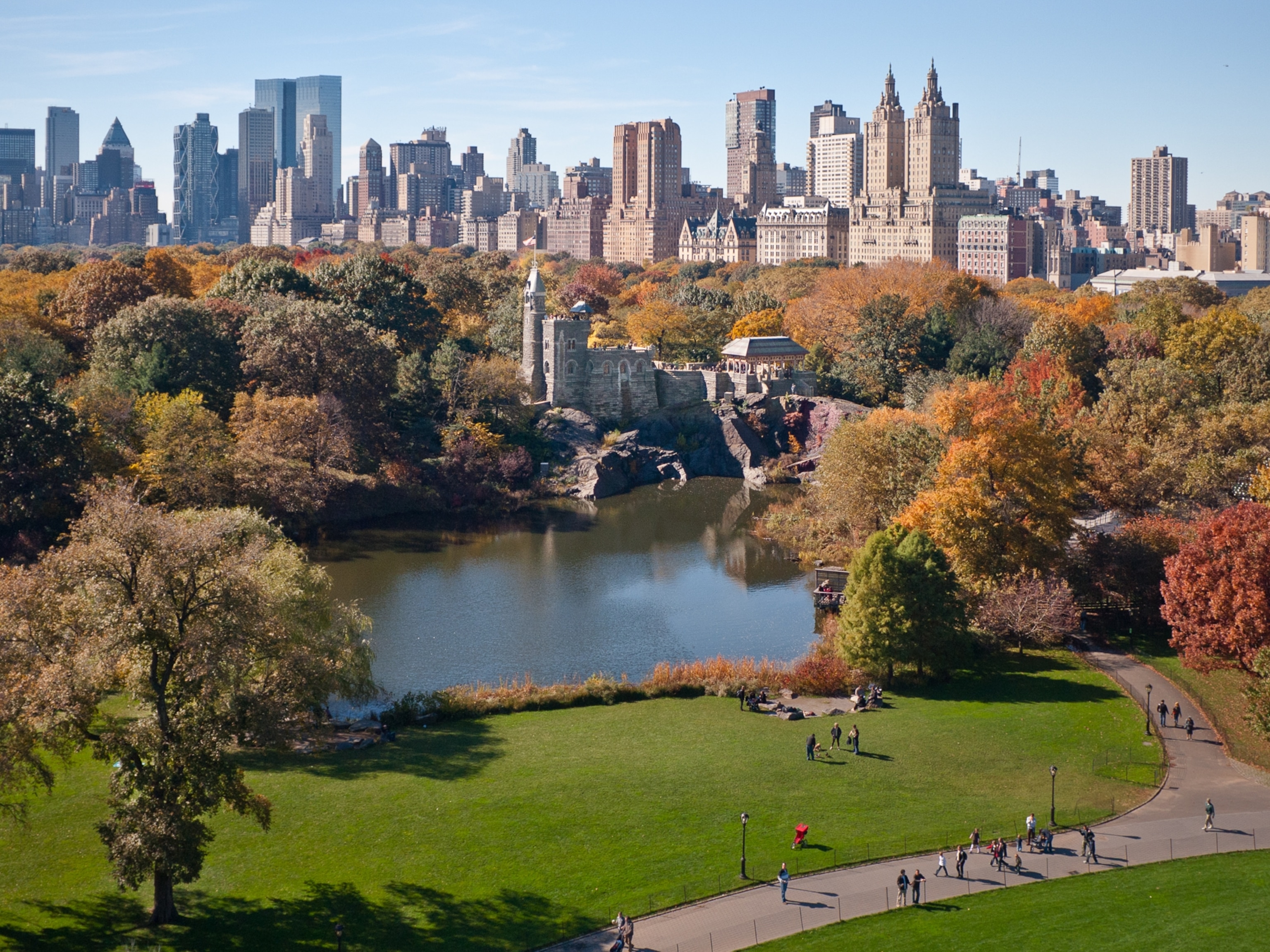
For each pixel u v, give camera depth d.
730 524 184.50
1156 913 65.38
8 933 63.16
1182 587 100.38
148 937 63.59
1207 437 146.12
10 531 139.25
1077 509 131.88
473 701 100.50
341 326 192.62
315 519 174.12
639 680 112.44
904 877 67.38
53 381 171.75
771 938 64.00
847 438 152.50
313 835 75.38
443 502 188.25
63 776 82.50
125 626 61.19
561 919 66.00
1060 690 103.00
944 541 117.81
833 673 106.00
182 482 151.75
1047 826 76.81
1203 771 85.38
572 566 157.38
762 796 81.62
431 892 68.81
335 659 92.00
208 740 63.22
